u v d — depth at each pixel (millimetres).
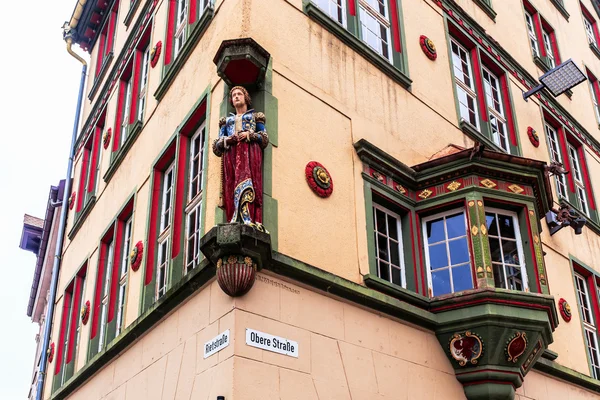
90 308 11789
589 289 13414
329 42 9594
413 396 8062
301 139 8406
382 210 9445
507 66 13945
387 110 10102
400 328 8367
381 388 7734
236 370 6410
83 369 10477
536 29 16422
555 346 11102
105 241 12250
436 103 11289
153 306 8328
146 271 9672
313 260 7820
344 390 7320
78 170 15883
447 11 12766
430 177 9656
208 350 6949
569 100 16203
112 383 9398
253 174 7238
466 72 12867
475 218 9125
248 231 6730
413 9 11906
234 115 7648
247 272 6703
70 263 14125
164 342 8062
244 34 8422
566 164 14766
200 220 8531
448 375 8641
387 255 9203
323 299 7613
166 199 10125
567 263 12695
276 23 8898
